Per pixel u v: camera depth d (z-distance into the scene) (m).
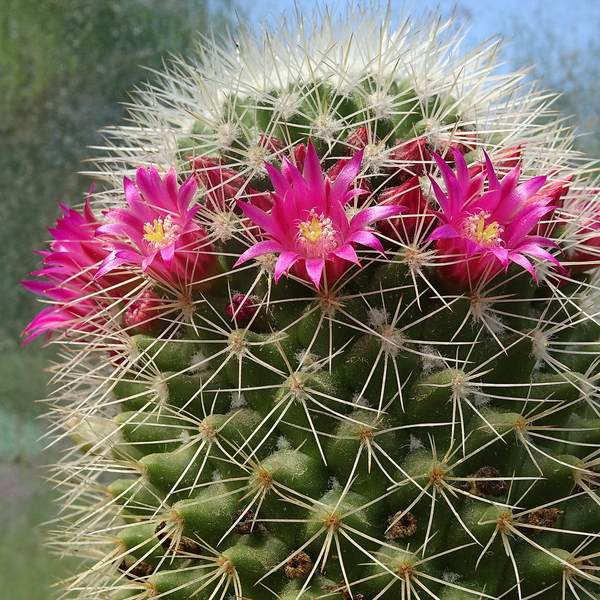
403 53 0.10
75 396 0.11
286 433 0.08
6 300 0.21
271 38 0.11
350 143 0.09
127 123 0.21
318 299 0.08
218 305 0.09
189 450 0.09
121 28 0.21
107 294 0.10
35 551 0.18
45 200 0.21
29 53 0.21
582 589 0.08
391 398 0.08
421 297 0.08
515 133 0.11
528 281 0.09
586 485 0.09
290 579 0.08
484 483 0.08
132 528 0.09
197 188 0.09
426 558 0.08
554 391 0.09
